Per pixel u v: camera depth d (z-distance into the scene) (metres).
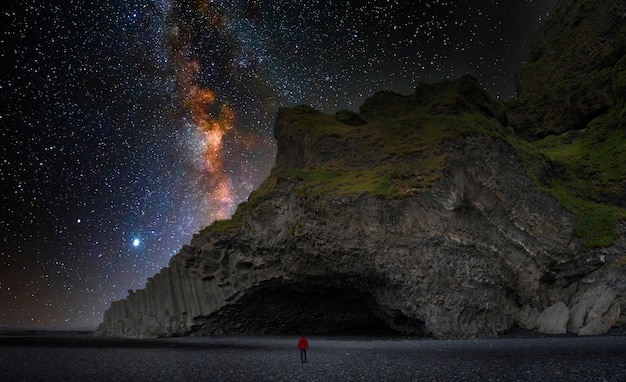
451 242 26.70
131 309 37.44
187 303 34.75
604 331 25.95
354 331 34.44
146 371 16.77
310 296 33.31
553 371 14.72
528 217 30.20
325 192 29.02
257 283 31.72
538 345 21.41
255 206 33.50
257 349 23.39
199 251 34.69
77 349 24.86
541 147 42.19
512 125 46.16
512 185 30.70
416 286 26.45
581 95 41.75
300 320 34.31
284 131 39.66
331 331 34.81
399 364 16.75
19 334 42.22
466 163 29.83
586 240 30.09
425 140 30.84
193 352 22.58
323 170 32.56
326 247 28.22
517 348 20.55
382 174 30.02
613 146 37.34
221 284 33.50
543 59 49.19
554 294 29.67
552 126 43.75
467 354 18.97
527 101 47.41
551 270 29.81
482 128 32.47
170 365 18.17
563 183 35.94
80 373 16.41
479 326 26.73
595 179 35.97
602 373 14.20
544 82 47.59
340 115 39.81
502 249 28.92
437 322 25.94
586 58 44.53
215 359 19.67
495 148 31.36
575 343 21.78
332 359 18.56
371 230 27.38
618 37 41.31
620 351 18.69
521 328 28.69
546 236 30.16
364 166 32.25
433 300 26.17
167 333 34.00
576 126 41.94
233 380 14.77
